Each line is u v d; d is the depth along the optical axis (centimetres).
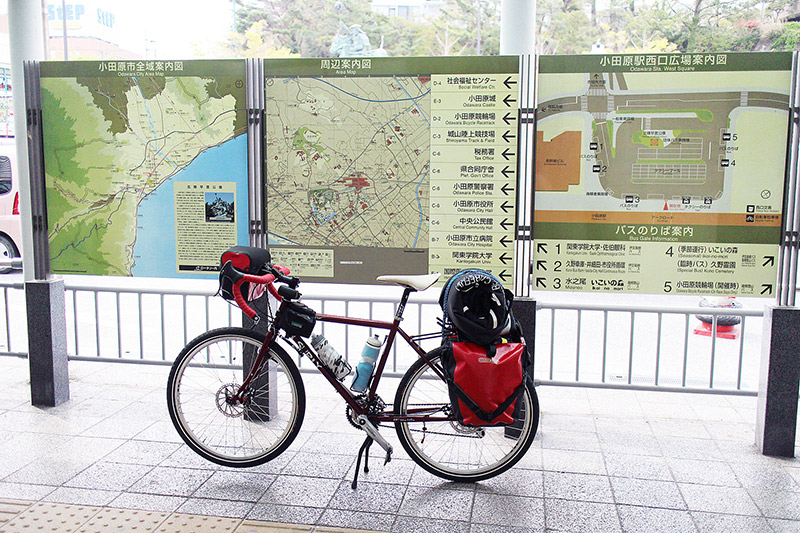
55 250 419
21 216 450
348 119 387
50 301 415
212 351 474
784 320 351
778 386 356
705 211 367
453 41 1475
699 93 359
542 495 314
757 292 369
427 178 385
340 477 331
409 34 1477
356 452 362
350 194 392
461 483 327
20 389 460
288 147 393
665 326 838
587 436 391
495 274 388
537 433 396
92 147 408
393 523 286
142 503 299
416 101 380
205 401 429
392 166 387
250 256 324
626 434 395
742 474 338
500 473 328
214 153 399
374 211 392
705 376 573
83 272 419
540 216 378
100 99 404
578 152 371
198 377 470
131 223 411
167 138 402
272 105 391
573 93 367
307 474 334
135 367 519
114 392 454
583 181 373
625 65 362
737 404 458
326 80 385
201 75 394
